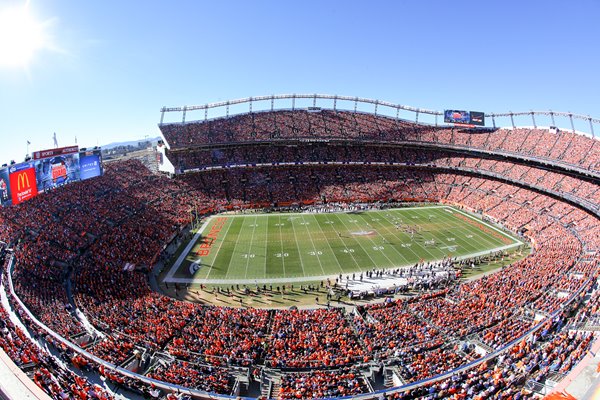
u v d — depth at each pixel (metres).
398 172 90.62
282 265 46.31
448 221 66.94
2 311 24.95
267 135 94.06
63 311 28.80
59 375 17.03
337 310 33.59
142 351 24.09
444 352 23.38
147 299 34.34
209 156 86.94
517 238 58.56
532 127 89.25
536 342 21.84
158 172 81.06
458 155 93.50
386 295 38.88
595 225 54.78
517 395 15.27
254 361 23.95
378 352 23.91
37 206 48.34
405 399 17.91
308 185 83.12
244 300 37.72
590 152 71.12
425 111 104.94
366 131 99.88
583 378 14.63
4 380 13.91
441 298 35.22
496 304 30.67
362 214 71.00
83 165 56.38
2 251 38.41
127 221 55.78
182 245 53.88
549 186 70.50
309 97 103.88
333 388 19.75
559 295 30.02
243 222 65.31
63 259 40.00
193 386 19.84
